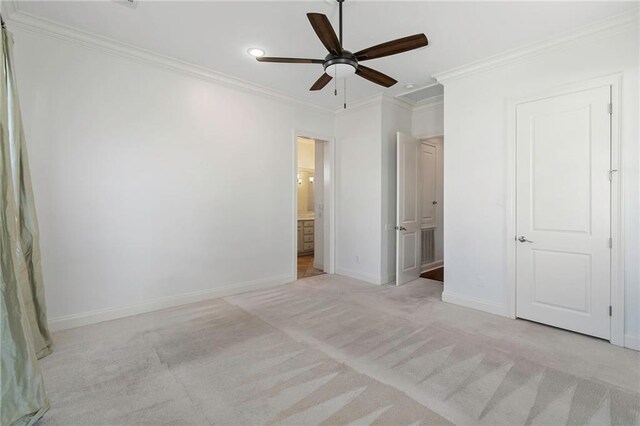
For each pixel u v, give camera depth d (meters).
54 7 2.44
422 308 3.49
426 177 5.55
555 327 2.94
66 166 2.85
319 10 2.45
